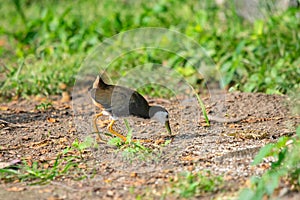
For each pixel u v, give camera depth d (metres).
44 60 14.92
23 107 12.77
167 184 8.52
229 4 16.83
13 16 19.94
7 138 10.75
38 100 13.35
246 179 8.54
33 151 10.13
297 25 14.51
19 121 11.66
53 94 13.78
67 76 14.11
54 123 11.52
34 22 17.14
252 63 14.09
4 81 14.37
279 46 14.11
